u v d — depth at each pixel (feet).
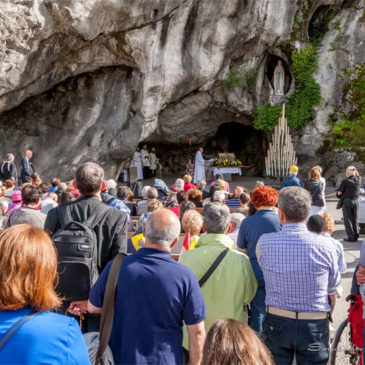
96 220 10.49
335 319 18.03
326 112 62.64
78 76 55.11
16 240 5.23
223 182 28.12
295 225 9.89
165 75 52.80
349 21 62.13
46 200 21.30
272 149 61.87
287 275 9.48
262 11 55.21
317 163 63.21
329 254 9.62
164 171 83.10
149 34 48.78
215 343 5.21
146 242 8.27
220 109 67.46
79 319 11.27
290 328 9.52
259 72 63.16
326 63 61.82
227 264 10.46
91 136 55.72
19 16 38.01
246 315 13.14
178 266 7.96
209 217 10.95
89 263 9.78
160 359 7.56
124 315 7.73
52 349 4.96
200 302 7.86
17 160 54.44
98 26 44.01
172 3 47.88
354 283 13.58
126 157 57.77
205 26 52.21
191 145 81.41
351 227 31.12
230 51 55.67
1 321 5.02
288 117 63.31
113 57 49.96
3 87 43.80
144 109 54.65
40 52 42.88
